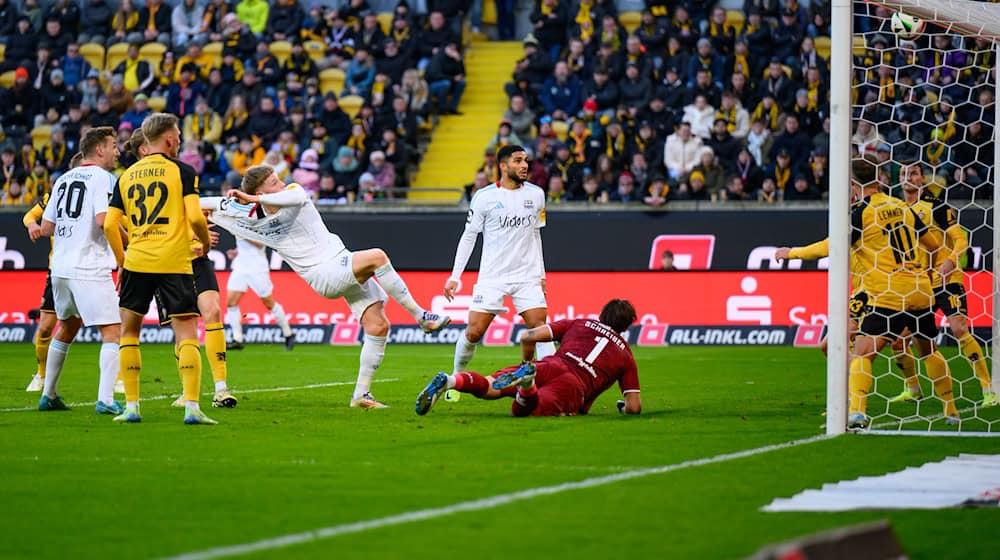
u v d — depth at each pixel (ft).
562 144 177.47
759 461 59.26
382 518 45.16
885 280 78.13
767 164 176.35
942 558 39.11
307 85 195.52
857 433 70.64
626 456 61.00
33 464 58.29
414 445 64.85
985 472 55.83
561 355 80.23
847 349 70.95
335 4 219.00
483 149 198.29
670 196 167.32
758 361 131.13
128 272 73.51
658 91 185.37
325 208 164.96
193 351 74.28
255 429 71.82
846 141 69.87
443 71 200.75
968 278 144.46
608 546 40.50
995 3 81.61
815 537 28.40
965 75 168.76
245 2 213.46
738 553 39.52
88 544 41.11
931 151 165.48
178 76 205.46
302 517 45.44
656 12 195.21
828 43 190.39
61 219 80.79
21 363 128.77
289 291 162.81
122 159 192.44
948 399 80.38
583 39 195.83
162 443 65.67
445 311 159.43
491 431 70.74
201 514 46.06
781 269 154.30
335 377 113.19
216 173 192.34
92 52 214.48
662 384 105.29
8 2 216.95
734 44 189.37
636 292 157.07
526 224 88.89
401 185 186.91
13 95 203.72
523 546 40.45
